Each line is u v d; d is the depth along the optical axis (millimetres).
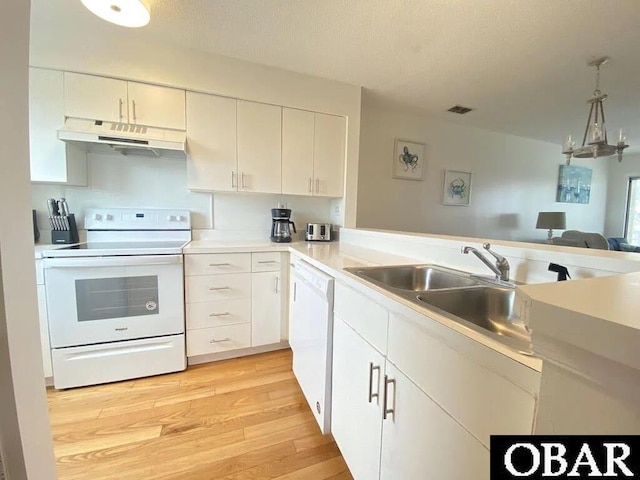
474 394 623
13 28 477
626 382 299
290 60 2238
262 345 2328
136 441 1411
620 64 2221
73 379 1802
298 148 2492
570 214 4961
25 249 522
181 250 1999
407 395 843
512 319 1065
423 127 3637
